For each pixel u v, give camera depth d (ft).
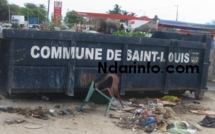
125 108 23.84
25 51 22.34
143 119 20.85
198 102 28.91
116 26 43.27
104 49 24.57
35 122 19.29
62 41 23.20
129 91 27.22
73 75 23.75
